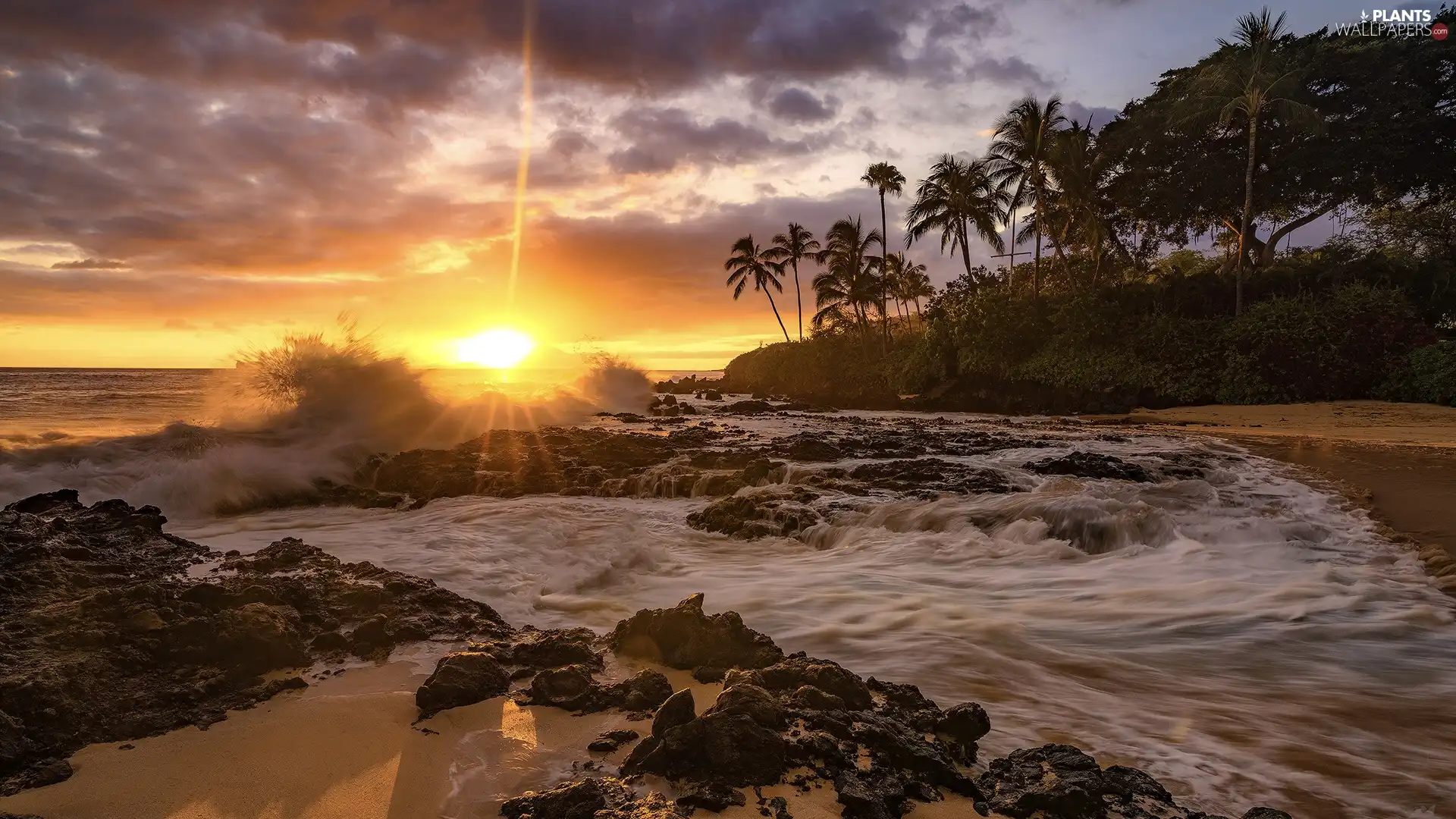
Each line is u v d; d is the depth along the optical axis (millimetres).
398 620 5328
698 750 3199
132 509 8766
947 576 7219
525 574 7242
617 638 4941
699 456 14805
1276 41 35469
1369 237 35688
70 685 3938
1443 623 5578
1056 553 8023
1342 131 33719
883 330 48844
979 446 17297
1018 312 35562
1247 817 2865
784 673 4031
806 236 58500
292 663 4648
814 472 12523
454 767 3348
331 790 3139
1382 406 25719
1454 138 33781
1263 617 5766
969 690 4387
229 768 3324
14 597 5254
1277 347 28656
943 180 41375
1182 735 3785
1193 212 37125
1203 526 8664
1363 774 3363
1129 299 33906
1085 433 20922
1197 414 27172
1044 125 36469
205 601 5191
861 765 3254
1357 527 8719
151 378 71312
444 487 13094
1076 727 3873
